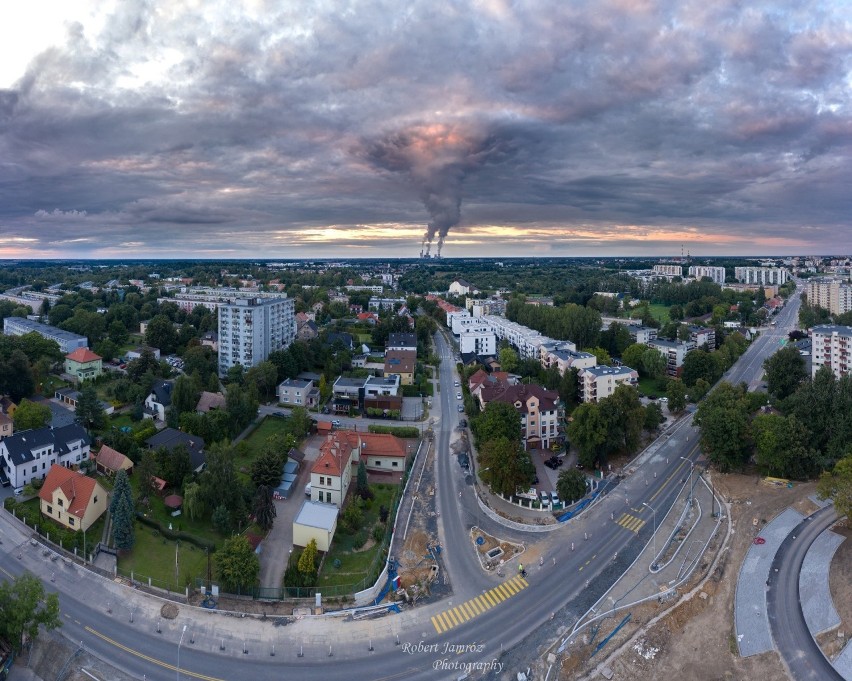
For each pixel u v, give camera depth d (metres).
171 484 100.94
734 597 77.69
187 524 92.06
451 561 86.62
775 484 105.75
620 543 91.25
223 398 140.38
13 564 80.00
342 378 162.88
